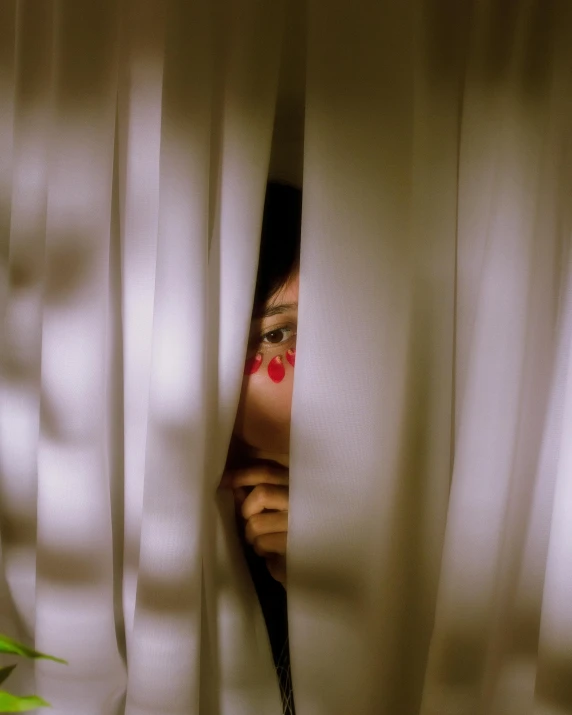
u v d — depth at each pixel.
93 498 0.72
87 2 0.67
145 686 0.68
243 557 0.83
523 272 0.63
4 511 0.80
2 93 0.78
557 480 0.60
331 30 0.68
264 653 0.79
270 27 0.68
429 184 0.65
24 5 0.72
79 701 0.74
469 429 0.63
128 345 0.73
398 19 0.69
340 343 0.70
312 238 0.69
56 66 0.68
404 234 0.69
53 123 0.69
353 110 0.69
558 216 0.63
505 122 0.63
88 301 0.70
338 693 0.73
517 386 0.63
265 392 0.84
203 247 0.67
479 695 0.66
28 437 0.79
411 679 0.72
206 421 0.71
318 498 0.72
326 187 0.69
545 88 0.62
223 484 0.85
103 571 0.74
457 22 0.64
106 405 0.75
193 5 0.65
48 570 0.72
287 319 0.83
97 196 0.69
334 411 0.71
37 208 0.75
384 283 0.70
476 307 0.65
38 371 0.77
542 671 0.60
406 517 0.69
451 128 0.64
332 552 0.72
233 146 0.69
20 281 0.75
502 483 0.63
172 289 0.66
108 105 0.69
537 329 0.65
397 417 0.69
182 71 0.65
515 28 0.63
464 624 0.64
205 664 0.77
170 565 0.68
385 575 0.70
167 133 0.66
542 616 0.61
